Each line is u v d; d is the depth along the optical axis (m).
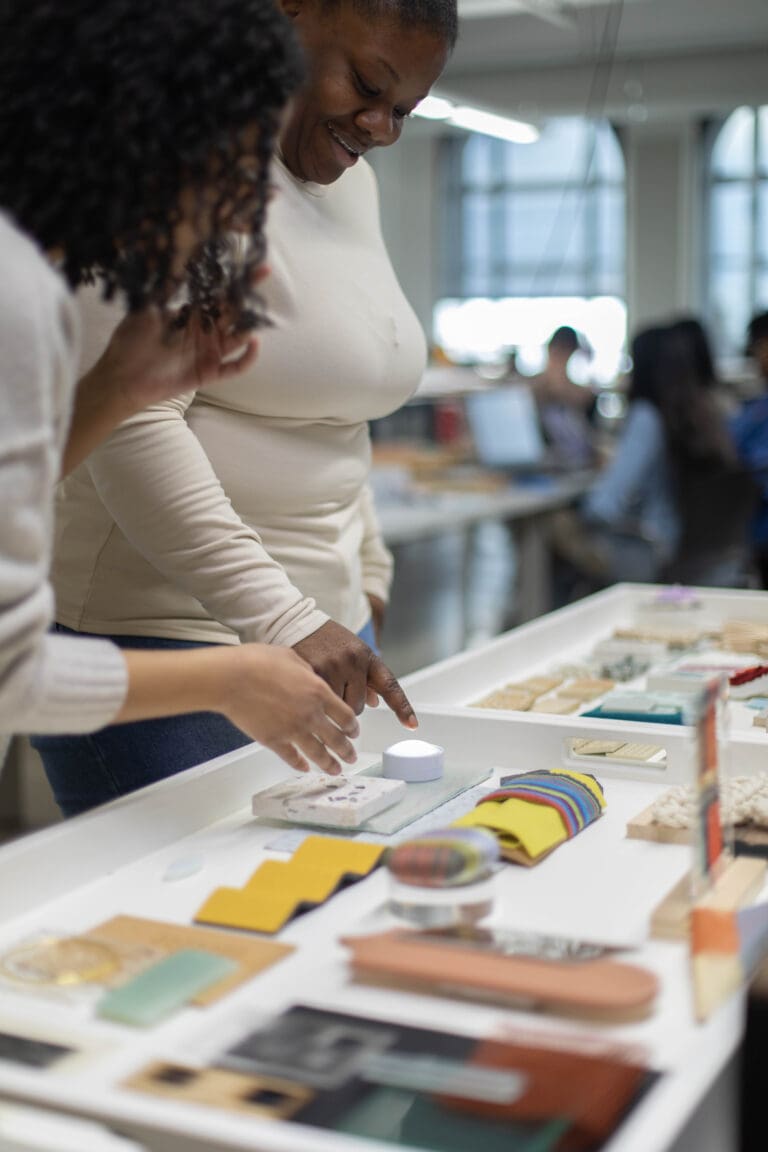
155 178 0.77
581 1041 0.70
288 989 0.80
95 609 1.37
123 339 0.95
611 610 2.11
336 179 1.40
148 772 1.32
